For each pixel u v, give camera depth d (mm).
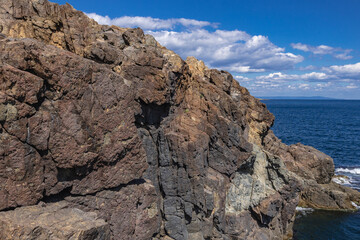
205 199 27047
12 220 13773
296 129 152375
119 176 19672
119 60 25000
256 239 32469
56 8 24047
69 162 16609
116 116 19078
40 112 15516
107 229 15375
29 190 15289
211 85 33906
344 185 60188
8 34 22266
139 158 20844
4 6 22859
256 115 41719
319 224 44219
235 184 33000
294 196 37594
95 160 18031
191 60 37562
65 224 14250
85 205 18172
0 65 13977
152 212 21891
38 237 13398
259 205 33344
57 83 15898
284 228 37969
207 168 30359
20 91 14438
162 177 27203
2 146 14234
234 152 31547
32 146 15359
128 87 19766
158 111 27281
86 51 23688
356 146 103875
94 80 17750
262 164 37062
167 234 27391
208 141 29844
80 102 17000
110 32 26797
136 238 20781
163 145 27109
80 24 24703
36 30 22938
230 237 30688
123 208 19938
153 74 25469
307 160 52906
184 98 31969
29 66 15336
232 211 31500
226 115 33875
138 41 27875
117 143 19156
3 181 14406
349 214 47188
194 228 27594
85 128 17266
